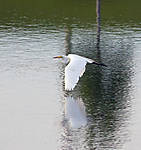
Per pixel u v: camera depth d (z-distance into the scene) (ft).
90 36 146.61
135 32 152.05
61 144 74.23
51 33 149.38
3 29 154.81
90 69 112.68
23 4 193.98
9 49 129.49
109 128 79.56
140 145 73.36
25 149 72.43
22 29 155.02
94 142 74.69
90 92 96.58
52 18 172.35
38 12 181.68
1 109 87.15
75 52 127.85
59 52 126.93
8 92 95.76
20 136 76.84
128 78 105.60
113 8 187.52
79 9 185.06
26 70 110.42
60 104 89.92
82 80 104.37
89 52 128.26
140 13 180.24
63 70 110.63
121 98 93.09
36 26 159.74
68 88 50.90
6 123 81.46
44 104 89.76
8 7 189.26
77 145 73.97
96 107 88.74
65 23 164.66
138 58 121.90
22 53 125.39
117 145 73.51
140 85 100.68
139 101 91.40
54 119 83.25
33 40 139.74
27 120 82.74
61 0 199.52
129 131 78.28
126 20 169.99
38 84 100.83
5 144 74.23
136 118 83.35
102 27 159.33
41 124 81.35
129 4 193.88
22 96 93.71
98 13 163.43
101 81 103.65
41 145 74.02
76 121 82.48
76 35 147.74
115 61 119.44
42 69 111.45
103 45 135.74
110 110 87.04
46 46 132.98
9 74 107.34
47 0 199.21
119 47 133.39
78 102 90.94
